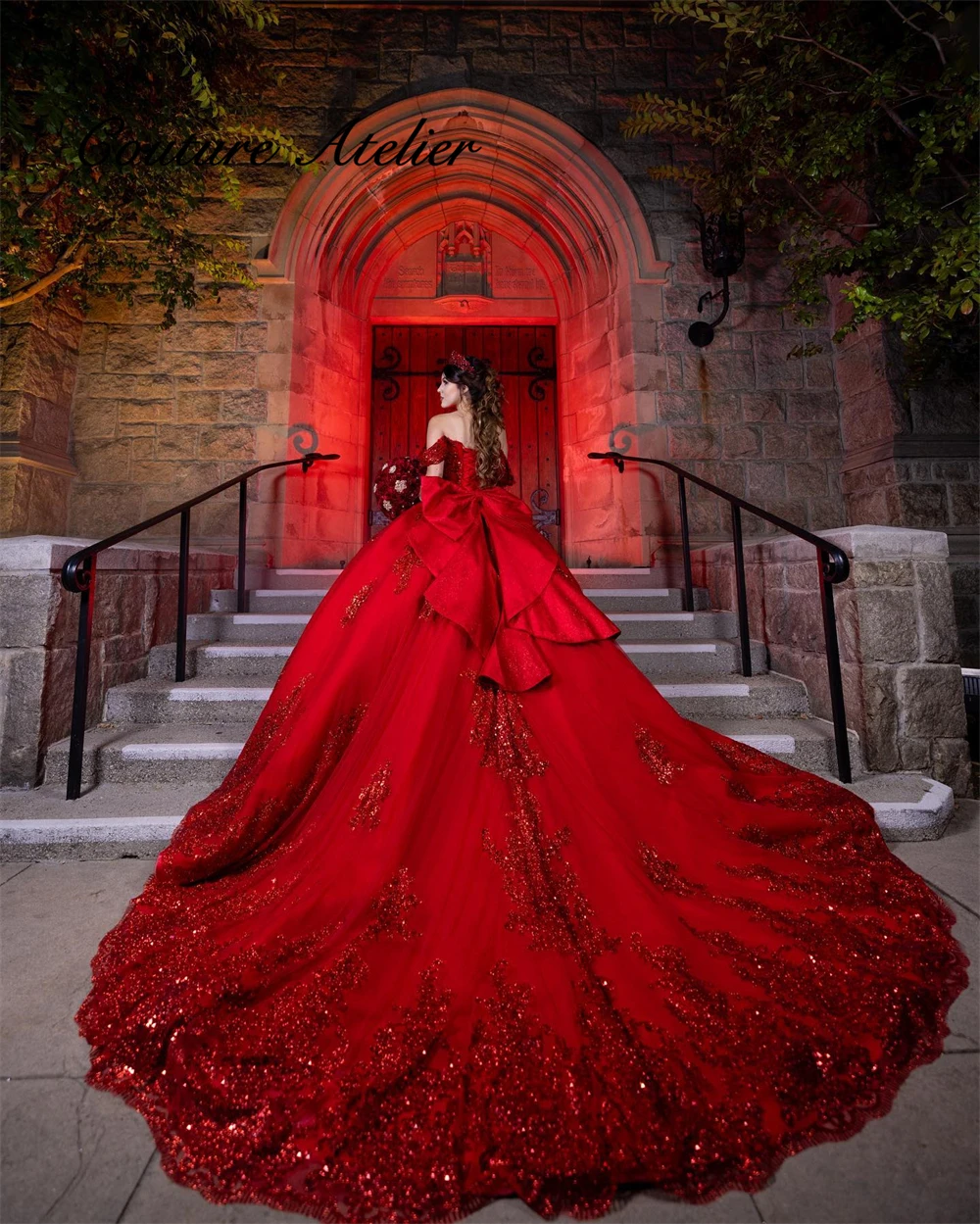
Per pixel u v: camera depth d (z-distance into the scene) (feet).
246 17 14.30
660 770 6.12
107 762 8.66
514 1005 4.13
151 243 15.08
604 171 19.69
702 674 11.45
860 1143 3.44
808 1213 3.08
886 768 8.91
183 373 18.71
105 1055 4.09
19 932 5.79
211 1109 3.53
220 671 11.27
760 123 14.21
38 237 12.40
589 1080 3.59
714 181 17.33
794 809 6.28
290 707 6.84
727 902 5.18
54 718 8.77
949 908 5.88
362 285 21.71
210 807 6.52
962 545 16.51
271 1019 4.07
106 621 10.11
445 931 4.73
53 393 17.51
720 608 14.48
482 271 22.33
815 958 4.60
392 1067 3.69
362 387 21.31
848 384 18.79
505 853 5.26
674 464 18.98
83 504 18.07
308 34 20.02
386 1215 3.02
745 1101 3.51
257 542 18.24
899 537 9.20
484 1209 3.10
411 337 23.11
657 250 19.43
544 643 6.51
